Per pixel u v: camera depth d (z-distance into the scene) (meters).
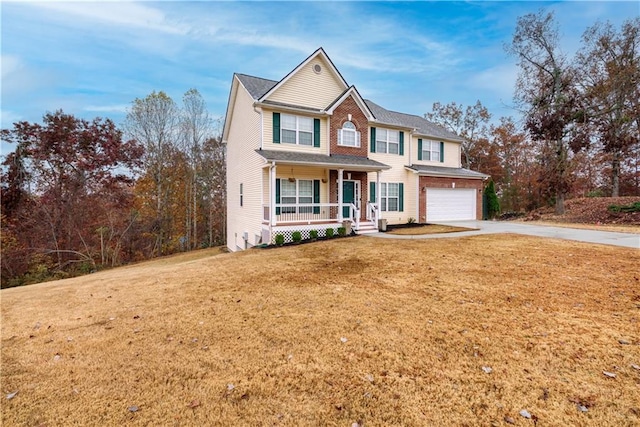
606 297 5.30
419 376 3.29
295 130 14.60
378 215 15.12
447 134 21.14
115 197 20.95
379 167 14.64
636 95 18.27
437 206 18.91
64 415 2.93
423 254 9.23
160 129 24.89
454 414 2.72
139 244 23.50
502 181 32.66
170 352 4.04
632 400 2.79
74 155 19.25
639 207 16.31
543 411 2.70
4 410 3.03
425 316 4.80
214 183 28.62
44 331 4.99
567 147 20.42
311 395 3.06
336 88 15.91
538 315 4.68
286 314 5.13
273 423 2.70
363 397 2.99
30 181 18.56
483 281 6.43
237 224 17.91
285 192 14.35
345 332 4.38
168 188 25.66
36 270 17.08
